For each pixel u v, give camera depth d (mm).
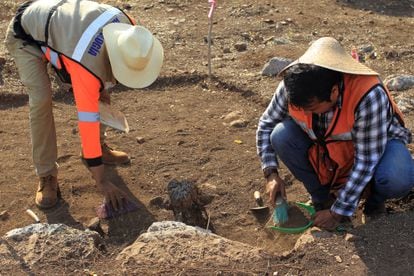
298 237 3648
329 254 3166
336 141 3250
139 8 7656
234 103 5371
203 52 6301
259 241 3699
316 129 3244
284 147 3445
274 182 3479
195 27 6957
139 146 4699
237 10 7492
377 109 2984
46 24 3439
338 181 3549
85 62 3268
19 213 3959
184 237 3311
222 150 4633
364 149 3090
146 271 3088
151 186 4211
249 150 4621
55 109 5301
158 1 7816
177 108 5312
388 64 5949
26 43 3623
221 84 5613
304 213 3861
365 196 3516
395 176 3236
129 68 3309
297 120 3291
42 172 3930
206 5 7730
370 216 3609
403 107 4965
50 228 3426
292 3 7930
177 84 5723
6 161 4512
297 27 7031
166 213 3912
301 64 2887
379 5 8023
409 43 6547
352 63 2971
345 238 3268
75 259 3217
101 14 3420
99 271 3137
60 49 3359
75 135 4887
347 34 6859
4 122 5082
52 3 3529
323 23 7195
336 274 3049
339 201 3207
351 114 3041
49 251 3254
